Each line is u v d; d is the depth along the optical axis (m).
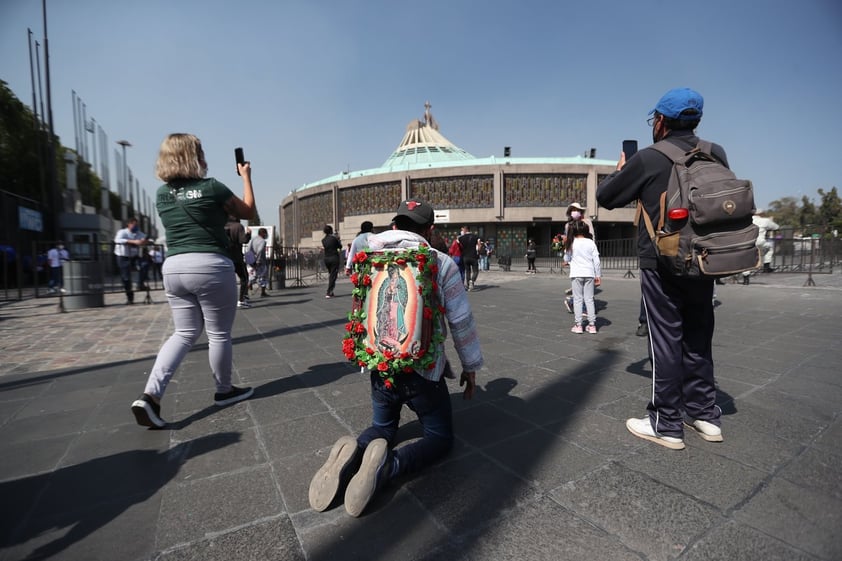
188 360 4.36
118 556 1.54
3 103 22.67
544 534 1.62
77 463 2.24
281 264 13.12
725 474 2.01
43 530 1.69
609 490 1.90
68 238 22.14
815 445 2.28
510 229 39.31
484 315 7.12
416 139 60.19
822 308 6.83
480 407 2.94
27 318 7.42
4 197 16.62
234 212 2.94
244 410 2.96
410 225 2.10
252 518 1.76
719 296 8.59
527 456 2.23
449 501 1.84
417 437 2.46
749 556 1.48
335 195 42.94
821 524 1.63
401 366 1.82
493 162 39.22
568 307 7.32
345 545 1.58
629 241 15.30
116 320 7.18
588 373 3.70
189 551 1.56
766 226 13.13
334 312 7.91
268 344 5.14
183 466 2.20
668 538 1.58
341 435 2.55
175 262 2.71
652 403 2.40
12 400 3.23
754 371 3.58
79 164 29.67
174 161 2.72
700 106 2.26
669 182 2.10
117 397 3.30
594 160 39.91
